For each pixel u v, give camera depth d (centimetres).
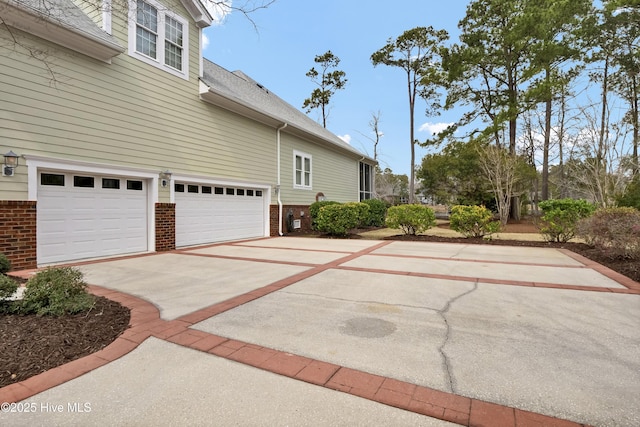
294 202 1498
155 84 891
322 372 257
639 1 1469
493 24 1827
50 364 270
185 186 990
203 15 1007
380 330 342
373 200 1811
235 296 468
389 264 716
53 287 379
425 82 2066
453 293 484
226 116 1126
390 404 216
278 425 196
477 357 281
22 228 634
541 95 1648
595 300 448
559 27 1669
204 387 237
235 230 1180
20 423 199
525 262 738
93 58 752
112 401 221
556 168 2477
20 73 635
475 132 2028
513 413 206
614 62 1731
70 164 707
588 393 227
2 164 609
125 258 788
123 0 554
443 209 3575
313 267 681
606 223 752
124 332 336
